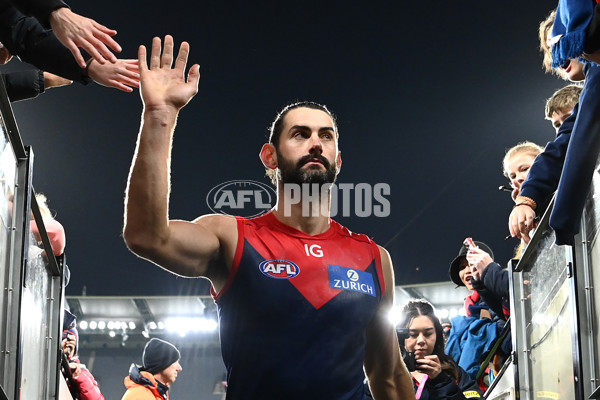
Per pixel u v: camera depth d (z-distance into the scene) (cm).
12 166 264
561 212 252
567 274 279
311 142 257
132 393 508
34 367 316
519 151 424
